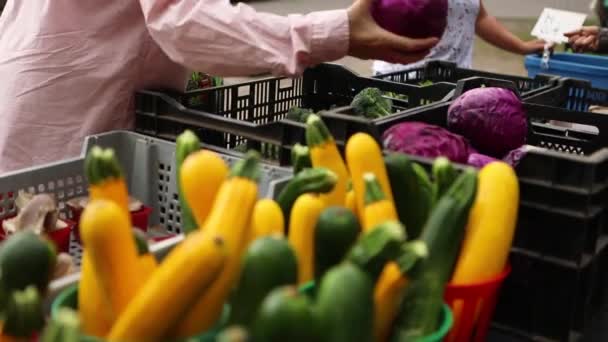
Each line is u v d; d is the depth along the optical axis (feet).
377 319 2.44
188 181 2.70
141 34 5.78
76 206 4.78
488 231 3.00
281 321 1.75
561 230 3.34
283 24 5.12
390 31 5.27
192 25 5.08
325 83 6.88
